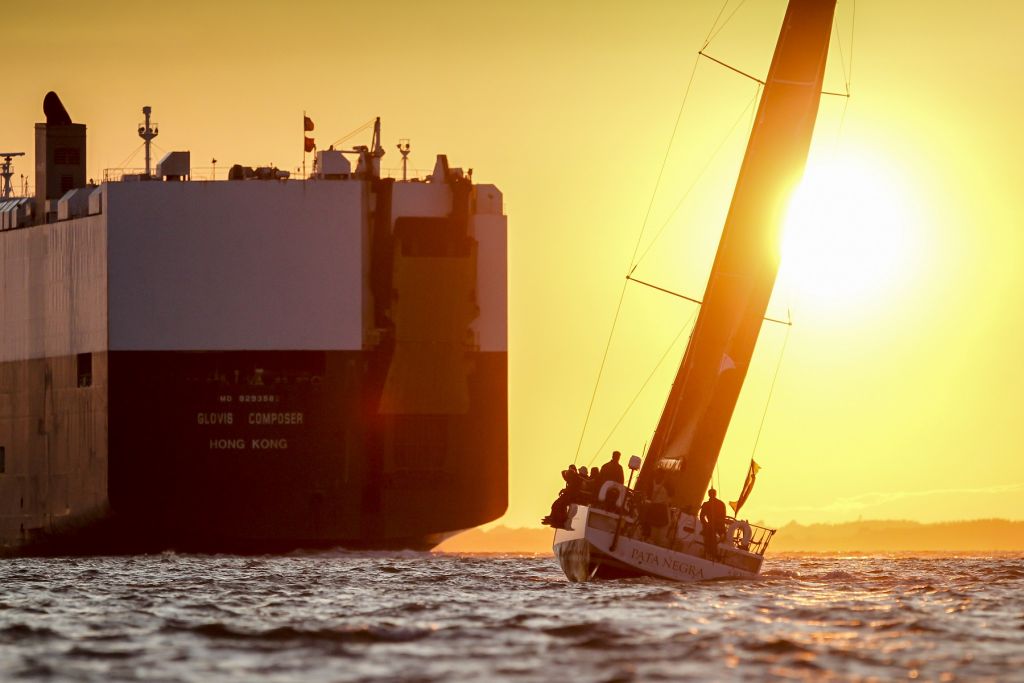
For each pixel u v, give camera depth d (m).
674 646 159.75
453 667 148.38
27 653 158.75
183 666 150.12
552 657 153.62
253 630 173.75
